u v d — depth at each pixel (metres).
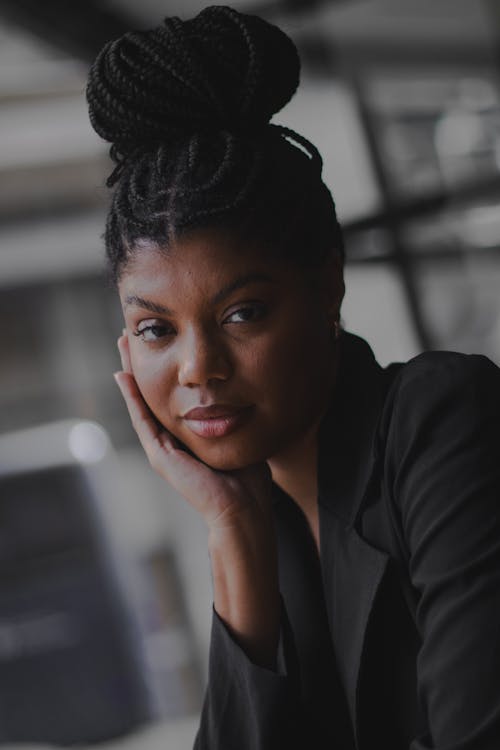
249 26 0.88
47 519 3.95
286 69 0.91
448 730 0.78
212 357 0.87
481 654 0.78
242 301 0.86
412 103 3.21
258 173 0.85
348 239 2.99
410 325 3.04
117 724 3.77
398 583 0.90
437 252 3.07
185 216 0.84
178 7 2.70
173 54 0.86
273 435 0.91
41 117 7.38
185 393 0.90
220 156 0.86
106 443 4.11
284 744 0.89
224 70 0.87
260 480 0.96
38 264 8.79
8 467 3.96
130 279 0.88
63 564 3.94
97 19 2.60
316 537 1.02
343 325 1.01
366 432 0.95
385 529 0.91
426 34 3.15
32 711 3.73
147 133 0.88
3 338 9.30
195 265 0.85
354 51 3.17
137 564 4.11
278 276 0.86
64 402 9.39
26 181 8.26
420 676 0.81
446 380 0.88
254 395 0.88
